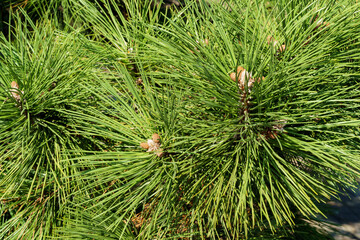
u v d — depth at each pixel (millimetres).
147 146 608
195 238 696
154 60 642
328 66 613
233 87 586
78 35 702
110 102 638
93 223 664
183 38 606
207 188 622
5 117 631
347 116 621
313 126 590
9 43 679
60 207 662
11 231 703
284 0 651
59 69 668
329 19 628
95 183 613
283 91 590
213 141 601
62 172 641
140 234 654
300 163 636
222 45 627
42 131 663
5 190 653
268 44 619
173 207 645
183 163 618
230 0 661
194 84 596
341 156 584
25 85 633
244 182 581
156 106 615
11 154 662
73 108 675
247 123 593
